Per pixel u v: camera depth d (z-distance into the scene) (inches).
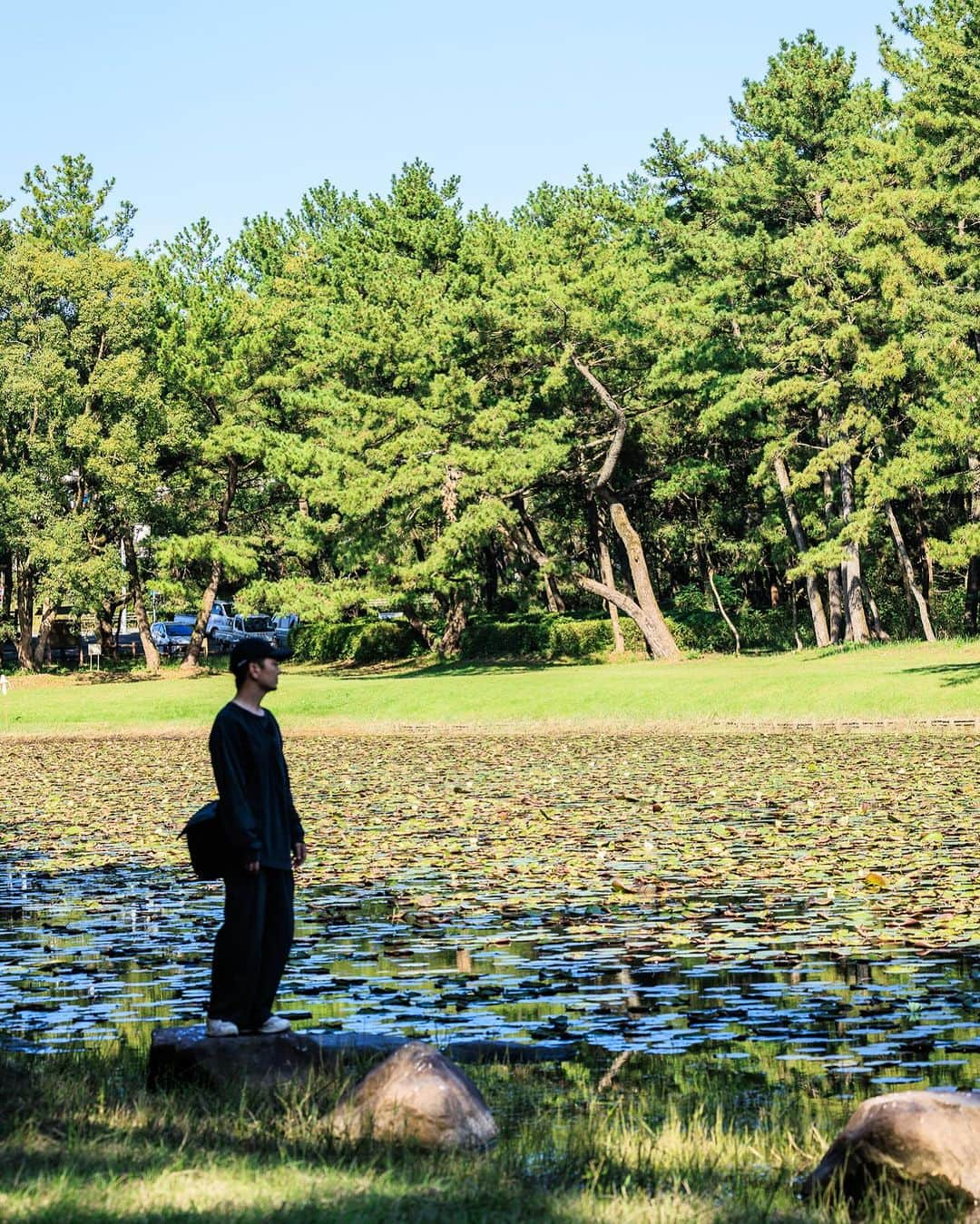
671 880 634.2
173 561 2662.4
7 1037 388.2
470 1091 284.8
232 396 2765.7
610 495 2603.3
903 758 1198.3
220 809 331.6
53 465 2511.1
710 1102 316.8
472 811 927.7
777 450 2357.3
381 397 2632.9
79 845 823.1
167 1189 225.0
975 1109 250.5
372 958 490.0
